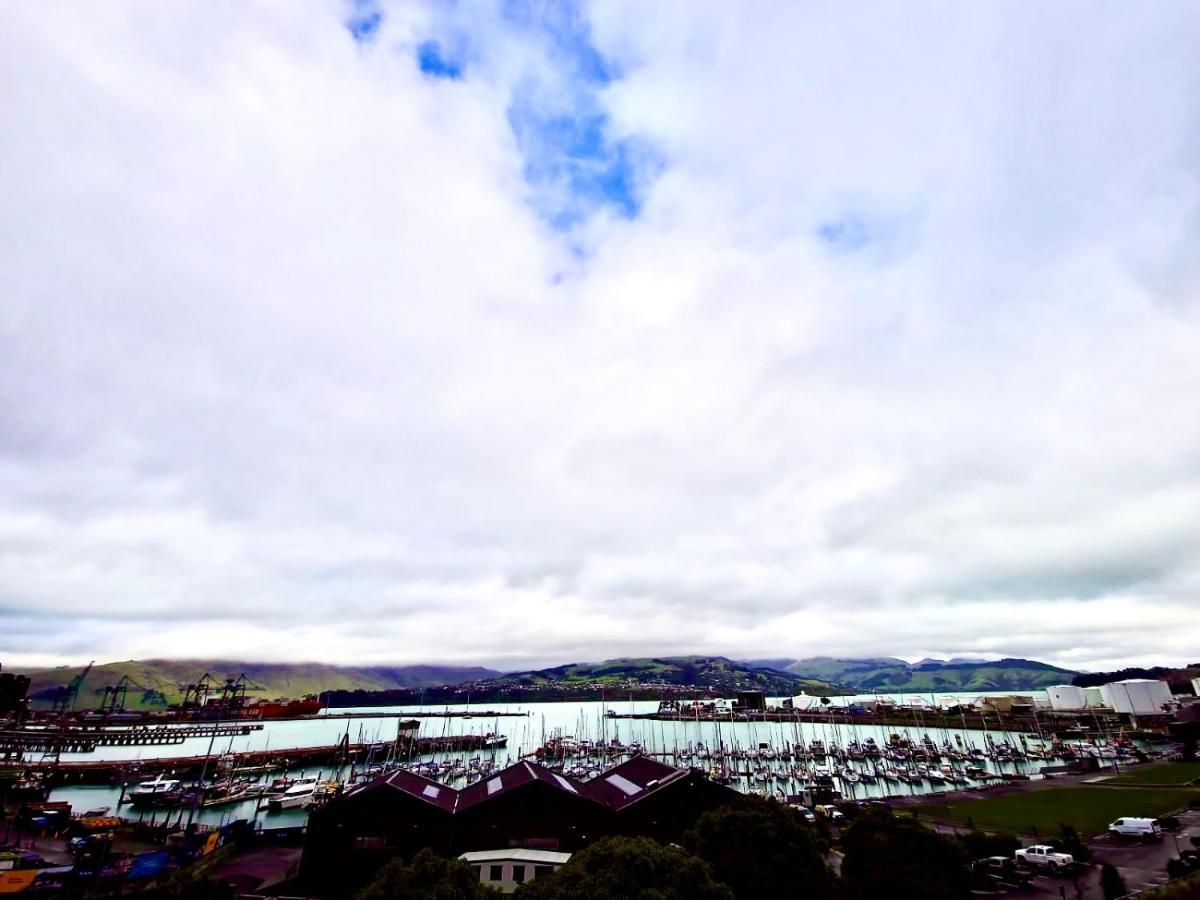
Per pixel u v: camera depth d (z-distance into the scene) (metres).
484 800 70.25
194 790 168.50
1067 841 69.31
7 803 145.38
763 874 44.09
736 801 57.31
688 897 33.56
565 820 69.31
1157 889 52.81
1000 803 111.94
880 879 46.53
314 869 67.19
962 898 46.03
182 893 37.72
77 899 64.62
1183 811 94.44
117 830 108.12
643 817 69.94
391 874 35.03
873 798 129.00
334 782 185.62
